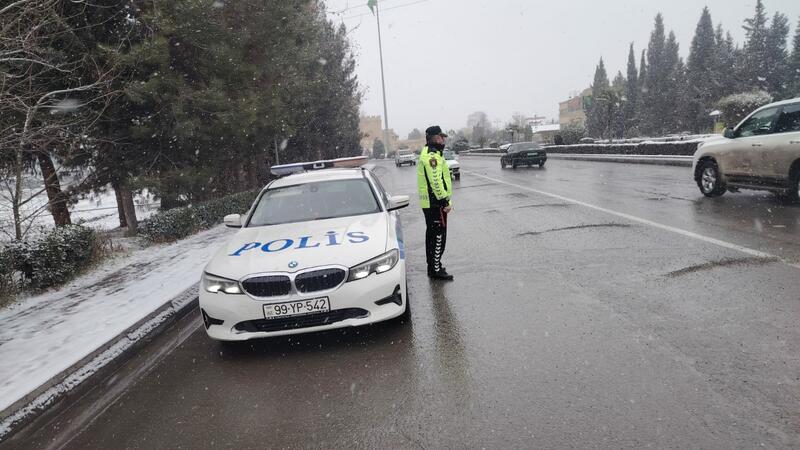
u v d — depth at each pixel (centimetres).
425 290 559
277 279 407
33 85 846
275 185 612
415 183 2244
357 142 3856
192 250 923
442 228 589
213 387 379
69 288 722
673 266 556
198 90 1150
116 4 1059
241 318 409
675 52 8312
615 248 662
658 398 297
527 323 433
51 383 385
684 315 415
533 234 809
